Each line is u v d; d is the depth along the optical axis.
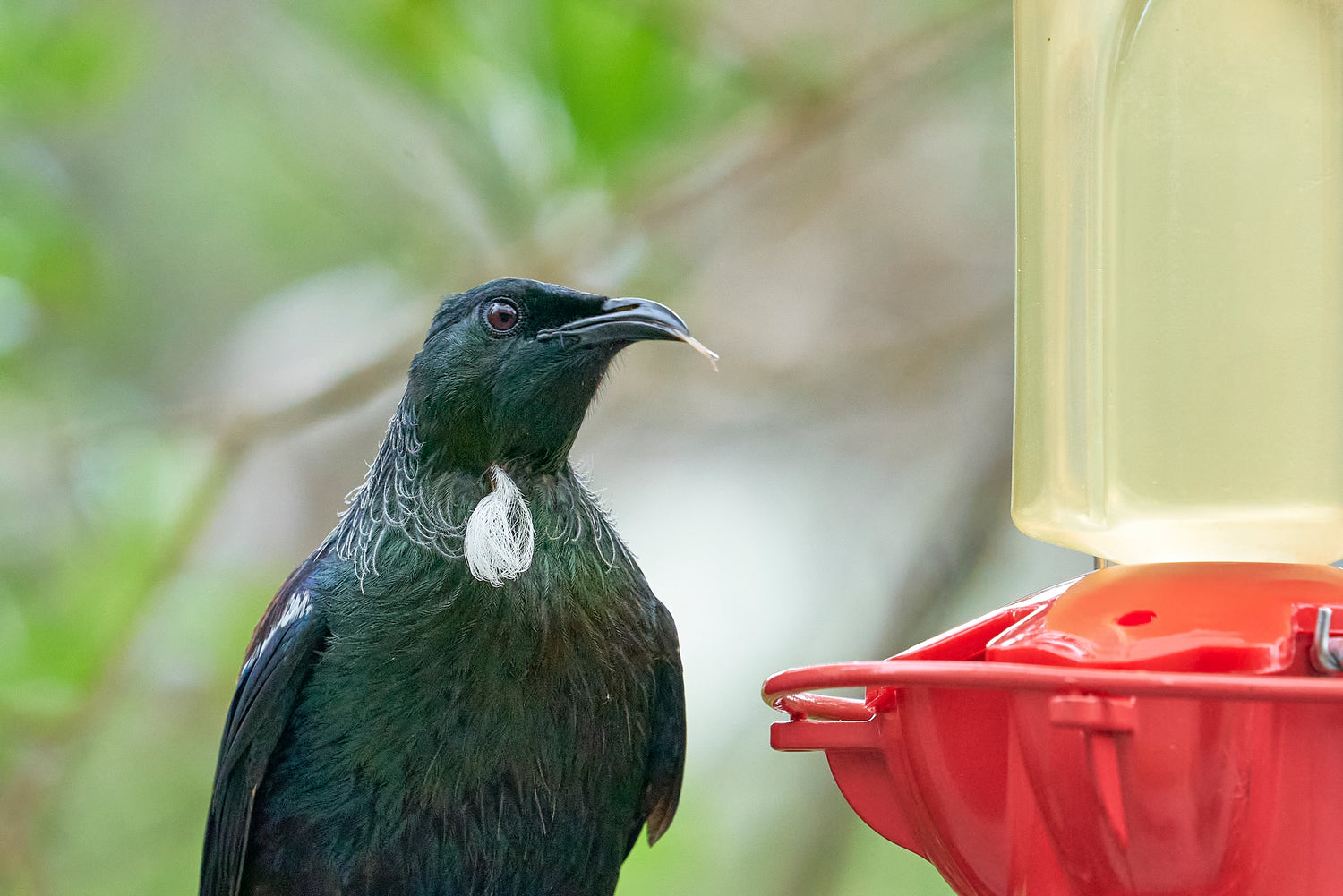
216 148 15.73
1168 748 4.64
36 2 13.46
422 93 11.71
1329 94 5.86
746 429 16.19
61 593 12.74
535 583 7.62
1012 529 12.86
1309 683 4.41
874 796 5.96
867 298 15.01
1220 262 5.78
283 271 15.73
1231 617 4.85
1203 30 5.88
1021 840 5.35
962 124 15.09
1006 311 13.76
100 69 13.69
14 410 14.12
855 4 13.36
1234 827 4.72
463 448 7.75
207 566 13.74
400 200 14.80
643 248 12.63
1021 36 6.57
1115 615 4.96
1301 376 5.73
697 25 11.91
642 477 17.00
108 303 15.09
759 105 12.70
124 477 12.95
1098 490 5.91
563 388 7.71
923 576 12.34
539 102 11.49
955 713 5.46
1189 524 5.74
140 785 13.97
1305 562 5.61
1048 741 4.86
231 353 15.73
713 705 15.90
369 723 7.61
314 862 7.74
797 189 14.48
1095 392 5.97
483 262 12.53
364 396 12.60
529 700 7.58
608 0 11.42
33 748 11.86
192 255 15.86
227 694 13.21
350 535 7.98
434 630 7.55
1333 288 5.77
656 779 8.28
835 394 14.82
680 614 16.34
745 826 14.84
